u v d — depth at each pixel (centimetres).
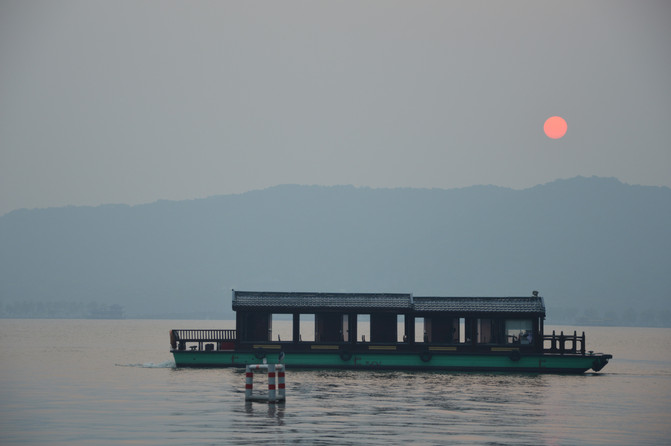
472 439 9300
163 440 8956
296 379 16012
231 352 18575
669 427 10519
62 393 13425
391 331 18675
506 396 13550
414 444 8925
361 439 9138
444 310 18475
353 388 14375
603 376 18538
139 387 14375
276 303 18638
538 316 18488
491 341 18838
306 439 9069
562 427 10356
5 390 13912
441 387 14775
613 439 9569
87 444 8744
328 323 18738
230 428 9725
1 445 8731
